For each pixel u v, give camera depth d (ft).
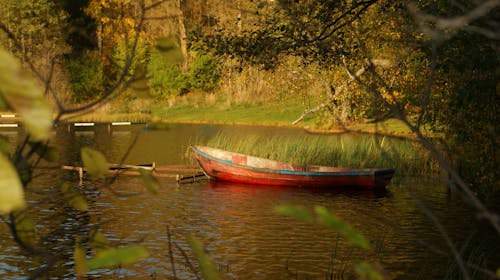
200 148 77.51
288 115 138.41
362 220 51.24
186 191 65.87
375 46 31.63
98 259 3.16
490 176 33.30
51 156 4.40
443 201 57.31
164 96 153.58
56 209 52.01
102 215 52.01
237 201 60.80
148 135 113.29
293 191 67.31
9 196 2.42
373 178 66.64
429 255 38.63
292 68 92.38
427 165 66.03
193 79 158.71
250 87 151.53
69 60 143.13
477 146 33.09
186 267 36.81
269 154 81.00
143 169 4.76
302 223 49.44
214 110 148.97
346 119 104.22
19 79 2.50
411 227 47.75
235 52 35.99
